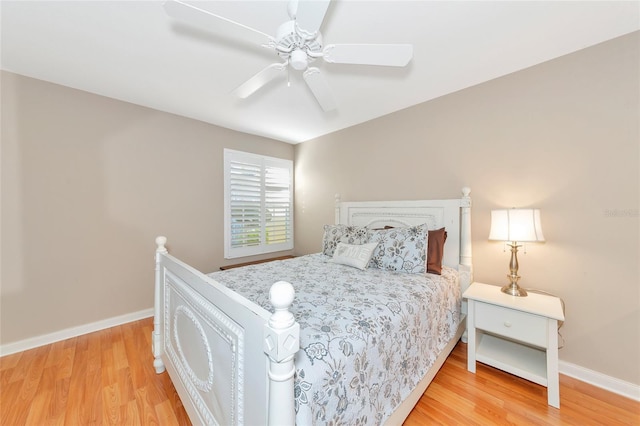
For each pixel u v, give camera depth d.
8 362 1.97
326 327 1.14
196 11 1.04
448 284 1.99
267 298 1.50
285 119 3.12
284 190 4.09
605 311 1.72
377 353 1.17
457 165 2.41
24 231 2.17
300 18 1.07
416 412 1.50
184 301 1.43
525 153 2.03
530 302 1.73
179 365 1.51
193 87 2.34
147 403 1.57
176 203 3.01
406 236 2.21
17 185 2.13
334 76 2.12
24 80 2.14
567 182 1.85
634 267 1.63
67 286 2.36
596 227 1.75
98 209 2.51
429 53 1.83
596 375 1.74
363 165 3.21
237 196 3.54
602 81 1.72
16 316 2.13
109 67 2.03
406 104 2.69
